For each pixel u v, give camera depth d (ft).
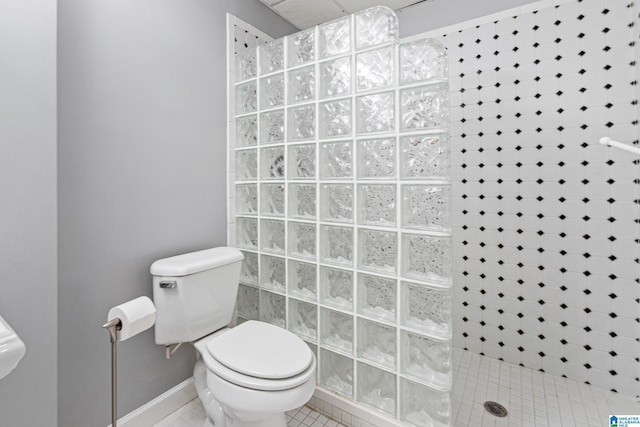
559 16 5.50
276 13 6.89
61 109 3.70
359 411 4.52
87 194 3.96
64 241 3.76
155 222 4.72
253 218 5.82
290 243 5.31
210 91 5.49
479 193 6.37
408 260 4.18
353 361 4.64
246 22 6.18
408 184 4.09
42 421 3.12
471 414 4.84
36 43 3.05
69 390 3.84
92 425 4.07
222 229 5.77
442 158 3.87
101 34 4.04
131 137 4.40
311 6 6.68
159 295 4.33
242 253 5.46
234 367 3.52
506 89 6.01
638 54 4.91
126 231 4.37
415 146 4.07
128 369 4.44
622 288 5.20
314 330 5.10
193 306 4.41
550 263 5.76
